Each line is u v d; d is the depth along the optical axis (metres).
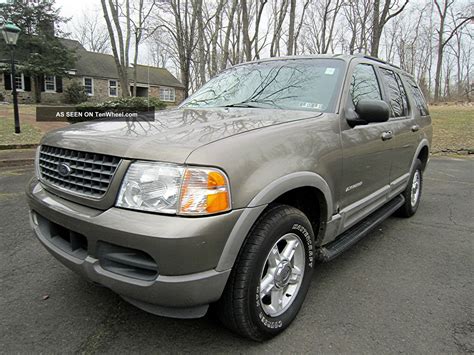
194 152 1.83
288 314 2.33
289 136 2.27
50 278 2.94
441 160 9.73
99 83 33.12
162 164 1.81
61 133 2.34
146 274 1.84
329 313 2.53
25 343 2.16
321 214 2.60
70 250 2.11
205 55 19.30
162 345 2.17
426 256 3.53
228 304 2.01
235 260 1.91
